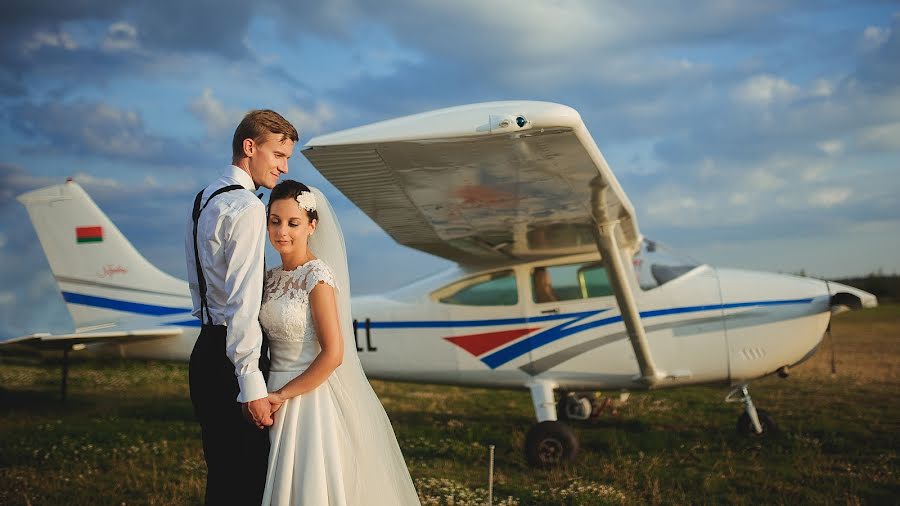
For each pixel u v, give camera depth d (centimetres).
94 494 415
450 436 613
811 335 579
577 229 520
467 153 335
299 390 215
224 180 223
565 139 321
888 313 2291
